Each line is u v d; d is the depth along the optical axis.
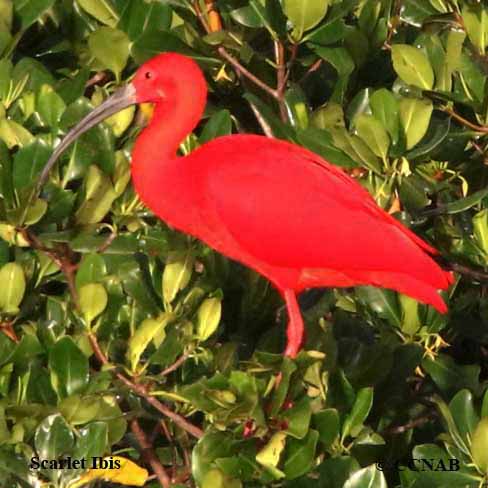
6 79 12.36
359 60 12.65
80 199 11.37
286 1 12.04
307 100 13.10
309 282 12.02
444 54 12.36
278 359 10.38
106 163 11.58
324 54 12.35
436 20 12.77
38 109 12.12
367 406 10.72
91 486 10.56
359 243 11.62
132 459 11.35
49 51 13.32
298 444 10.34
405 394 12.02
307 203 11.73
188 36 12.55
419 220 12.36
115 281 11.00
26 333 10.71
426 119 11.81
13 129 11.69
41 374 10.52
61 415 10.20
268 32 12.70
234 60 12.56
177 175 11.88
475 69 12.27
